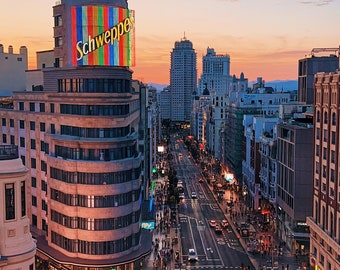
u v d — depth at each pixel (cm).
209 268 10306
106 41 9362
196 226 13888
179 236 12838
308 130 10850
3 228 5384
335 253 8581
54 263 9644
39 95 10450
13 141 11456
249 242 12112
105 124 9256
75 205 9300
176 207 16038
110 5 9925
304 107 14888
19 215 5481
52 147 9875
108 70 9244
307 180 10919
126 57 9550
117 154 9381
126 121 9481
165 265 10475
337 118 8719
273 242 12194
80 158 9325
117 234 9319
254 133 15712
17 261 5381
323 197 9419
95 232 9206
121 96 9362
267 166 13788
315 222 9812
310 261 10081
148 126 15875
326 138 9350
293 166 11044
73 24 9288
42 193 10556
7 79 14088
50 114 10038
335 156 8800
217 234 13012
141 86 13662
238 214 15250
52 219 9869
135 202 9725
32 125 10744
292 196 11125
